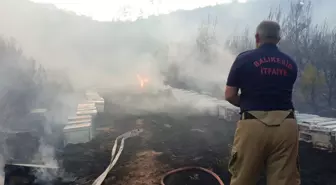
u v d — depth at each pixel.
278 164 1.91
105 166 4.10
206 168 4.03
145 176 3.71
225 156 4.55
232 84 2.08
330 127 4.65
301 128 5.16
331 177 3.64
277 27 2.14
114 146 4.95
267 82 1.96
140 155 4.57
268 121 1.89
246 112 1.98
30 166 3.55
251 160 1.92
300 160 4.24
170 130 6.23
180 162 4.25
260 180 3.41
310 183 3.48
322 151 4.62
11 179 3.42
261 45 2.12
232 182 2.01
